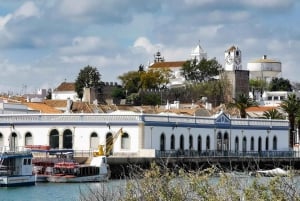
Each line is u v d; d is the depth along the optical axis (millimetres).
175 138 146625
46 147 128875
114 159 123750
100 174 116250
